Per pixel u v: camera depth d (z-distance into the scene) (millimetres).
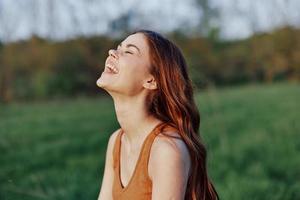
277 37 19703
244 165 6711
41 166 7086
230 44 20672
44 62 18703
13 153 7738
